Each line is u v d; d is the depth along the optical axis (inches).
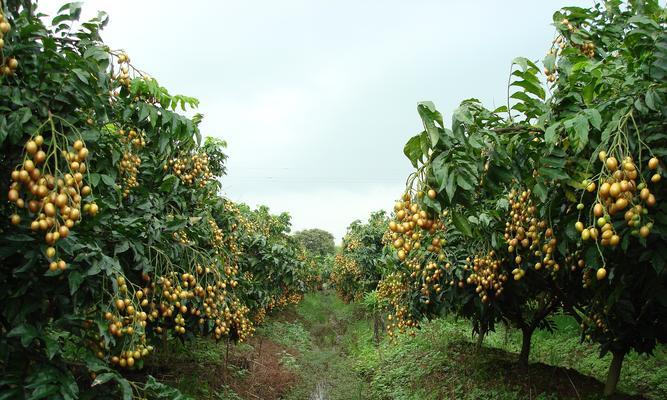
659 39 82.2
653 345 163.2
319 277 647.1
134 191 136.7
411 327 228.7
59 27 91.7
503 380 209.6
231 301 177.5
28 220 75.0
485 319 215.8
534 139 97.9
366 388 259.8
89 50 89.0
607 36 133.0
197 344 248.7
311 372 279.1
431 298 213.5
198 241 165.0
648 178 85.0
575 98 101.6
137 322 98.4
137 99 122.7
